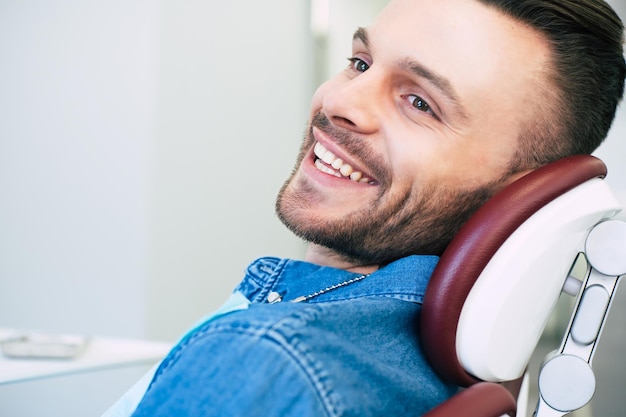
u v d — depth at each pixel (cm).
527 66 73
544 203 66
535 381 136
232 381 52
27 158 263
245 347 53
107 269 265
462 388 73
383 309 64
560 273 69
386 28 77
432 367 68
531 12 72
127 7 262
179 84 267
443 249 77
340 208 78
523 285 65
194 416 52
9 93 261
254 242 278
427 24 75
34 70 261
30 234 264
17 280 266
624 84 78
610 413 131
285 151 272
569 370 68
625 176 112
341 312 59
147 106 263
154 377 63
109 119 264
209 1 270
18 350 146
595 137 78
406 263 71
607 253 67
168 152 267
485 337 64
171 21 264
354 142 76
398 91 75
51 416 261
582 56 74
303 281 74
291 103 269
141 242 265
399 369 63
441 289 65
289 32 268
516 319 67
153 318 266
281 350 52
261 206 277
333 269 74
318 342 54
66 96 262
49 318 266
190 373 53
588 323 69
